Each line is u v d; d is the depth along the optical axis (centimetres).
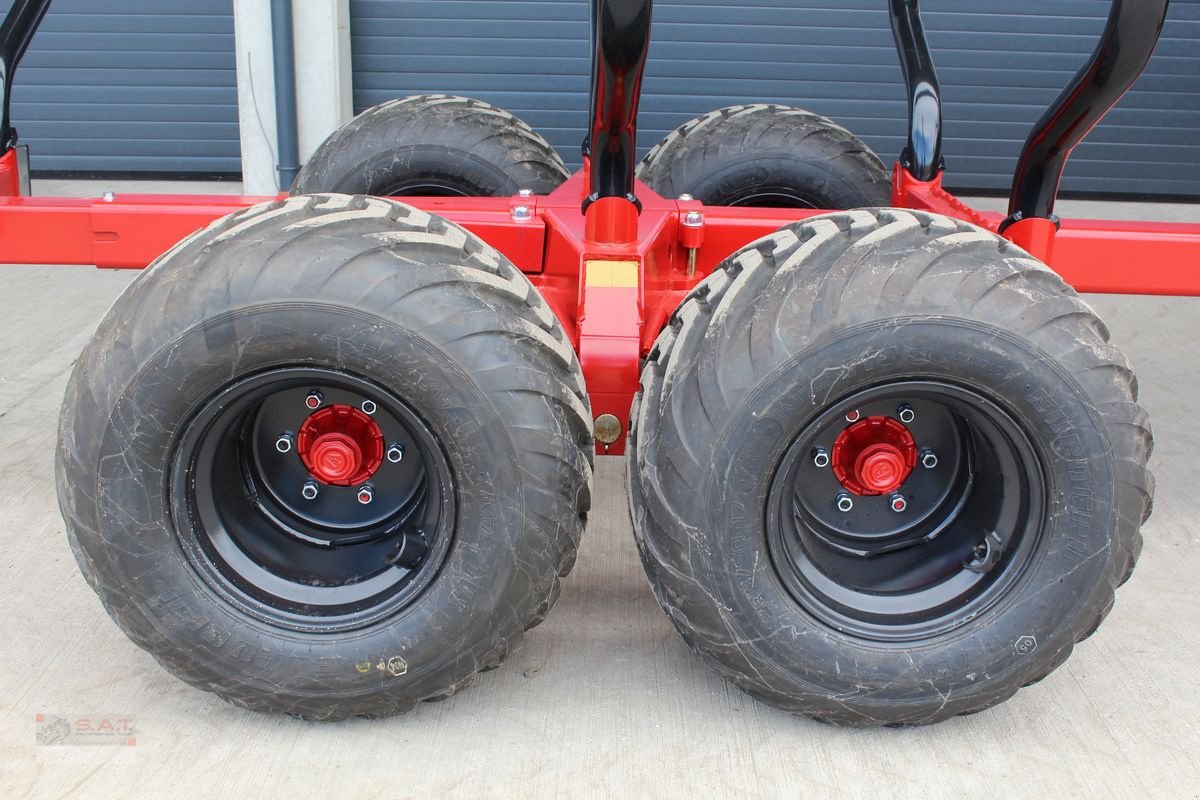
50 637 240
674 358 201
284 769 202
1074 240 263
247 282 188
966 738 217
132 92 656
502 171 351
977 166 677
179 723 214
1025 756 212
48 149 667
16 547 278
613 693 226
